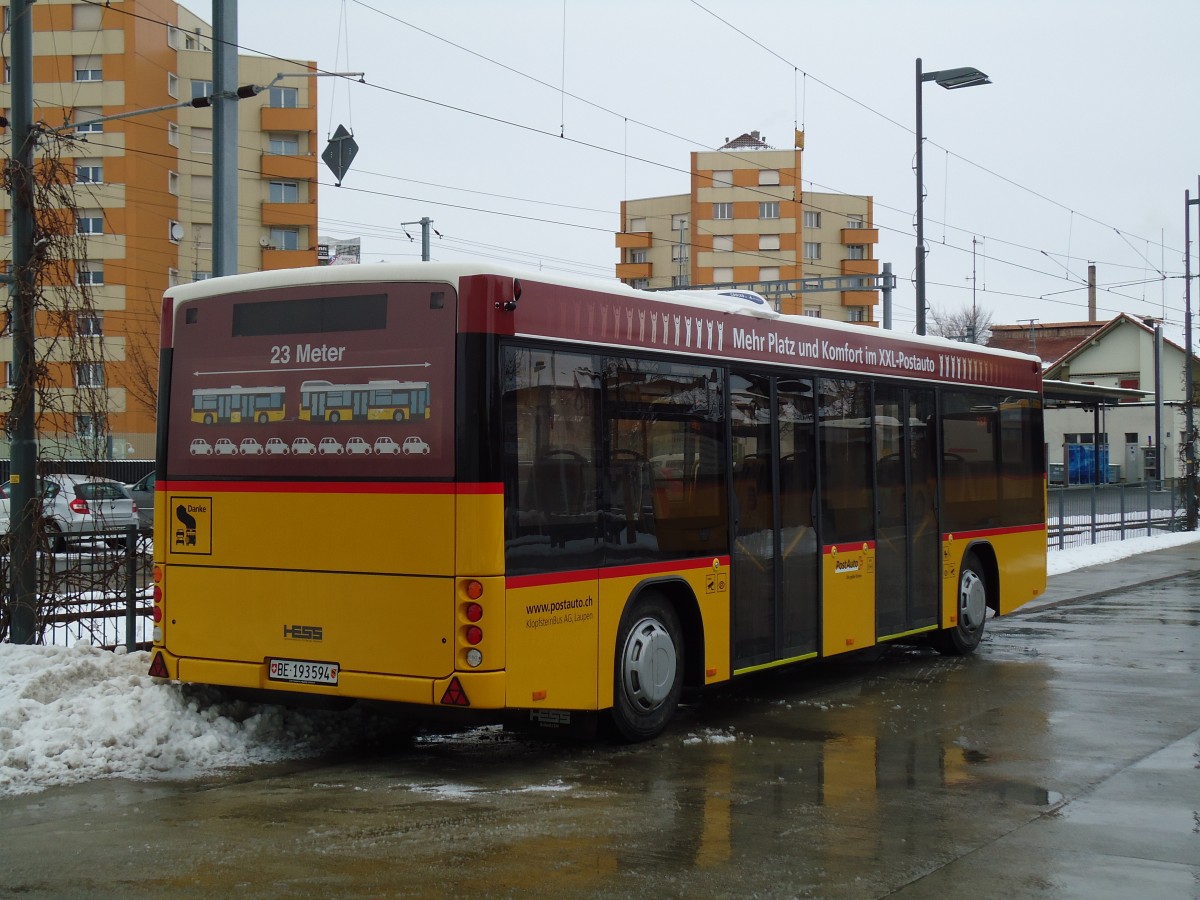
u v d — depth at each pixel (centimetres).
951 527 1244
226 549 802
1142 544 2970
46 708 792
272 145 5962
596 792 715
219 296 813
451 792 711
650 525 845
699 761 802
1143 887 550
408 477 738
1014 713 981
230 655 799
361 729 867
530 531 745
